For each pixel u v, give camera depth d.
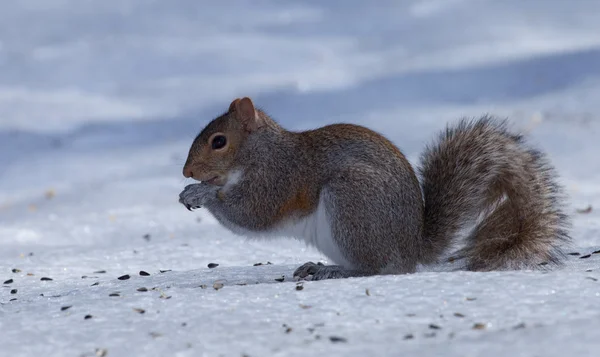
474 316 7.82
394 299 8.37
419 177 10.89
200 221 17.05
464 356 6.72
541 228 10.60
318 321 7.88
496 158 10.68
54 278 12.09
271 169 10.62
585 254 11.37
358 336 7.43
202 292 8.95
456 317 7.82
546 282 8.67
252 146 10.70
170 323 8.01
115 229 16.77
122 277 11.38
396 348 7.05
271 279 10.56
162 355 7.23
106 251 13.95
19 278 12.11
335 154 10.39
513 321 7.63
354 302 8.34
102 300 8.89
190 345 7.41
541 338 6.99
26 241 16.19
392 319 7.86
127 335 7.76
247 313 8.16
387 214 10.13
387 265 10.20
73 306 8.76
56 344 7.65
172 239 15.00
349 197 10.16
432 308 8.08
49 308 8.82
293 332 7.61
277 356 7.02
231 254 13.52
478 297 8.30
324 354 7.00
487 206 10.82
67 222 17.69
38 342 7.72
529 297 8.25
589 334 7.00
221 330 7.75
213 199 10.83
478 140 10.79
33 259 13.52
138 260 13.34
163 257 13.45
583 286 8.52
